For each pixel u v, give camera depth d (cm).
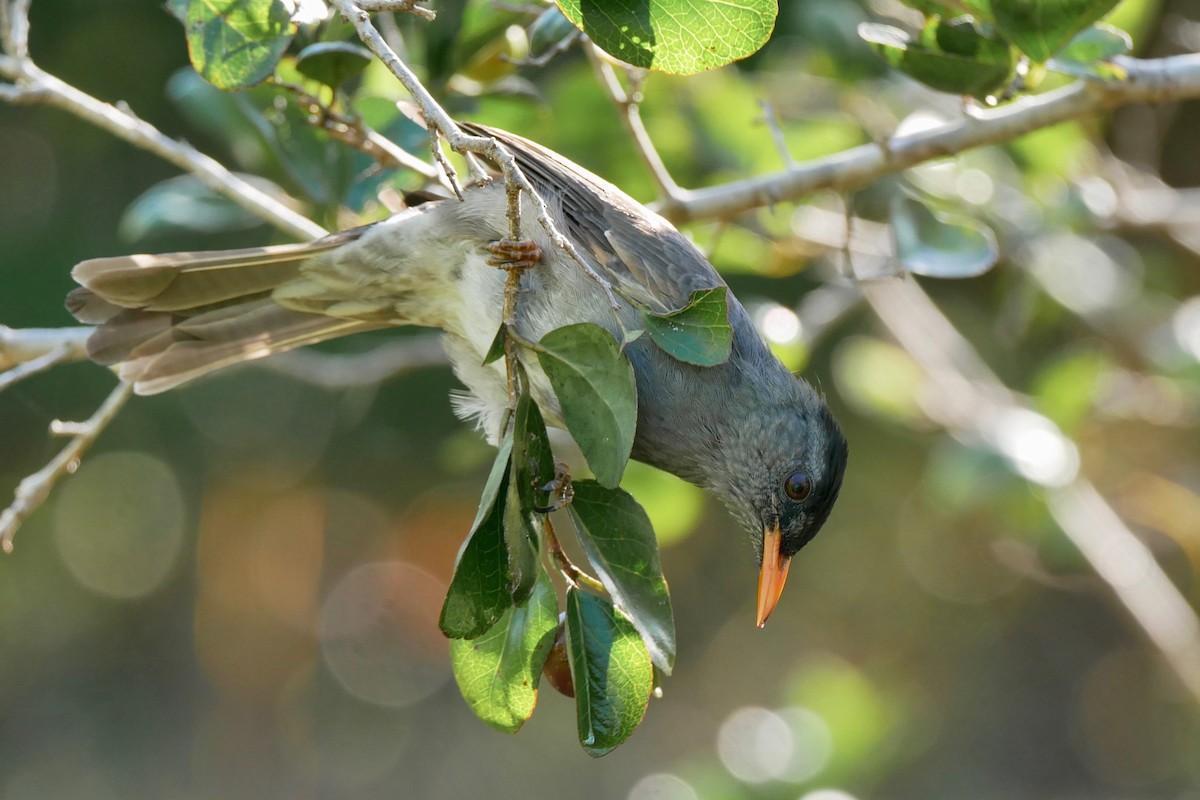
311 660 2011
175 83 938
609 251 721
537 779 1975
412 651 2005
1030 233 1126
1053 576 1466
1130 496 1364
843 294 1084
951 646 1978
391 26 841
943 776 1906
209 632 1969
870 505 1914
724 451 738
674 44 553
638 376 720
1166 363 1128
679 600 2020
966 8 749
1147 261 1299
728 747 1123
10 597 1866
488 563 513
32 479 752
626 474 999
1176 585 1563
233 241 1498
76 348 787
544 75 1238
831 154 1087
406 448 1711
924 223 853
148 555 1858
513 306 547
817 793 1082
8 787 1864
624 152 1047
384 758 1991
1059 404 1102
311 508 1858
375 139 758
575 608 566
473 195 721
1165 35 1278
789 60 1230
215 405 1692
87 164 1543
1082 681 1944
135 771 1914
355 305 770
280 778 1970
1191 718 1909
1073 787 1888
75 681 1934
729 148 1081
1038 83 778
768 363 754
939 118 1096
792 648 1989
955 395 1148
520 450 529
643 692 557
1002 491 1062
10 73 787
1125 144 1358
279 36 644
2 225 1538
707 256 874
